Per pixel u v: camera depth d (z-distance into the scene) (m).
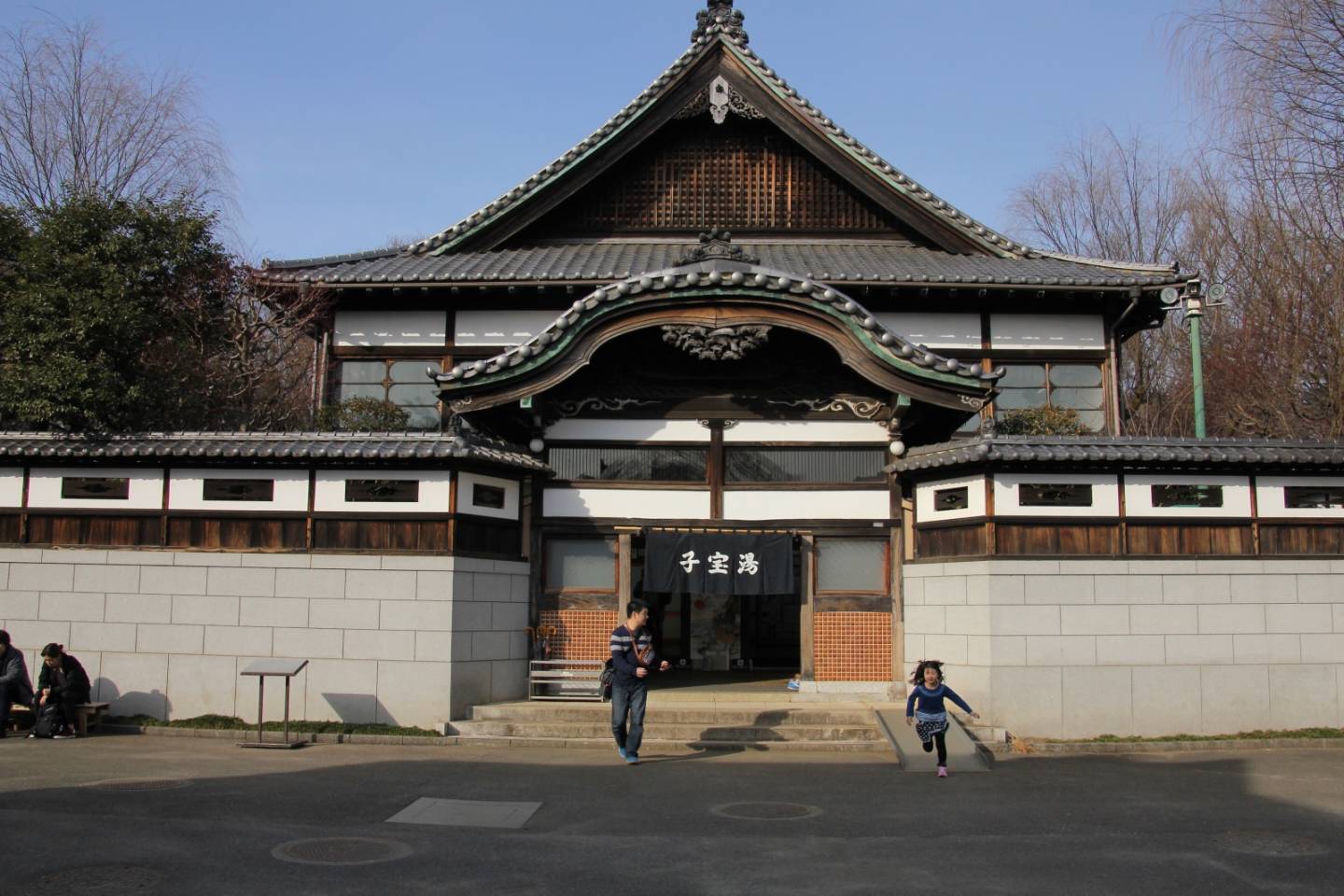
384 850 7.71
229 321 18.53
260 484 14.15
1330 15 16.50
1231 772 11.52
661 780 10.78
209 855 7.43
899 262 20.27
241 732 13.26
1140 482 14.09
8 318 14.60
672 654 21.05
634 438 16.06
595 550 15.81
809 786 10.55
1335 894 6.78
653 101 21.25
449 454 13.69
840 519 15.66
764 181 22.23
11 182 25.17
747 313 14.87
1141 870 7.35
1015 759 12.46
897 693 15.02
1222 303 20.61
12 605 14.19
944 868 7.39
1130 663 13.74
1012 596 13.77
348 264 19.86
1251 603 13.98
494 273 19.05
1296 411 22.09
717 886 6.93
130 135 25.81
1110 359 19.44
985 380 14.54
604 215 22.09
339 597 13.86
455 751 12.55
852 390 16.09
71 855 7.33
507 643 14.80
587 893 6.76
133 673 13.95
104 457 14.10
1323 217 19.31
